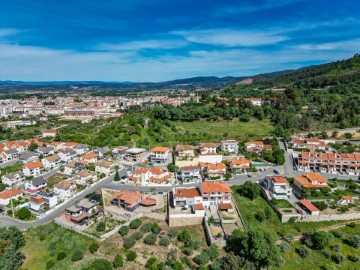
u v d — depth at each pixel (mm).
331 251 77500
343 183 113000
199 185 111250
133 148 160875
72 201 111125
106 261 74062
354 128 168250
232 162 131125
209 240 82625
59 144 180375
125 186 121312
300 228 87125
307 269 72688
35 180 122188
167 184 121562
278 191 102188
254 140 166750
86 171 131125
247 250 72625
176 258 76438
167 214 95688
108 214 98125
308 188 104750
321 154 130000
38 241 87125
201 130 191250
